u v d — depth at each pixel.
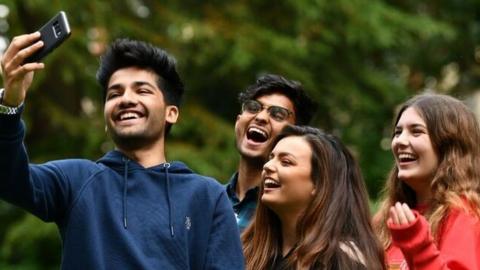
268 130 9.15
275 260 8.05
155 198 6.65
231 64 20.58
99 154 20.64
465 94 25.36
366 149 22.91
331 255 7.62
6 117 6.09
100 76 7.04
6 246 20.17
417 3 24.47
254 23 21.61
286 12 22.25
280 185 7.97
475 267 7.65
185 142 21.11
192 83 21.78
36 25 20.36
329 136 8.16
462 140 8.33
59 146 21.16
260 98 9.24
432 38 23.97
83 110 22.03
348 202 7.93
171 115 7.05
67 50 19.52
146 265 6.37
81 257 6.39
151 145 6.88
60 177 6.54
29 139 21.58
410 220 7.26
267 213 8.19
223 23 21.50
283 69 21.25
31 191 6.31
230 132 21.02
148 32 20.83
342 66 22.97
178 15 21.23
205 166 20.06
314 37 22.11
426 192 8.49
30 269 20.50
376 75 23.02
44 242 20.70
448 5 24.61
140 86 6.86
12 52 6.08
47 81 21.41
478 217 7.99
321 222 7.79
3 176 6.17
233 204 9.14
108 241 6.45
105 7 20.23
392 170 8.80
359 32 21.77
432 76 25.16
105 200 6.55
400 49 23.33
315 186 7.95
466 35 24.70
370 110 22.62
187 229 6.63
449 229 7.98
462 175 8.23
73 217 6.47
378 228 8.72
